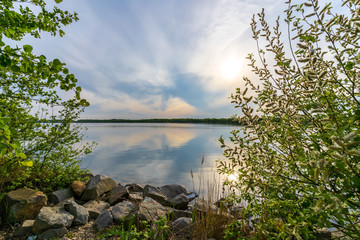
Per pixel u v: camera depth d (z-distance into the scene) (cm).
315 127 180
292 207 177
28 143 495
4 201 403
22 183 511
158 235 299
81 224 380
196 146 2272
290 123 194
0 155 135
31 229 351
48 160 546
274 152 205
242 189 272
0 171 413
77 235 344
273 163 197
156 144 2525
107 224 368
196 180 892
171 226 351
